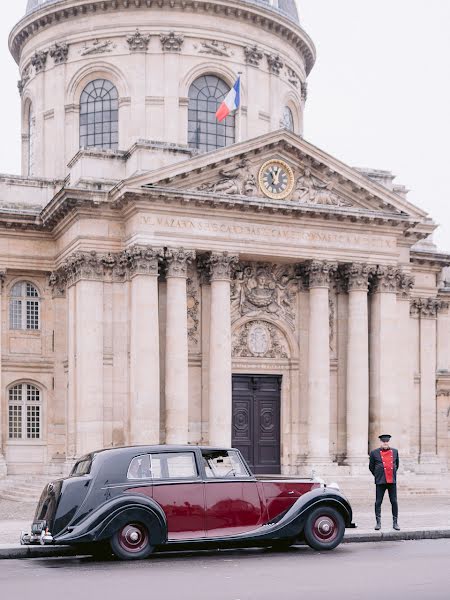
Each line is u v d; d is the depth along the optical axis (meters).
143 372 25.98
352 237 28.62
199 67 32.91
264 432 28.69
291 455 28.62
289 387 28.88
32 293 30.02
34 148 34.22
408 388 30.05
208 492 13.29
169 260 26.45
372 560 12.63
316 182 28.30
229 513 13.34
